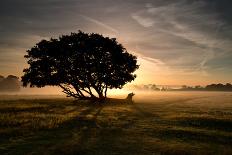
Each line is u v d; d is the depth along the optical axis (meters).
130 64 64.69
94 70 61.84
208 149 16.28
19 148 15.51
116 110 42.47
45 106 46.28
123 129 22.62
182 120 29.56
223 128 25.27
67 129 22.08
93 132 20.88
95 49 61.78
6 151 14.88
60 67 62.97
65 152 14.83
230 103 69.88
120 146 16.41
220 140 19.19
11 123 23.66
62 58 62.31
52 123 24.31
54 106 47.12
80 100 67.75
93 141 17.59
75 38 62.50
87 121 27.44
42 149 15.33
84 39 62.59
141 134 20.55
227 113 39.25
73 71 62.66
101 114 35.53
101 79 63.75
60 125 24.14
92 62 61.84
